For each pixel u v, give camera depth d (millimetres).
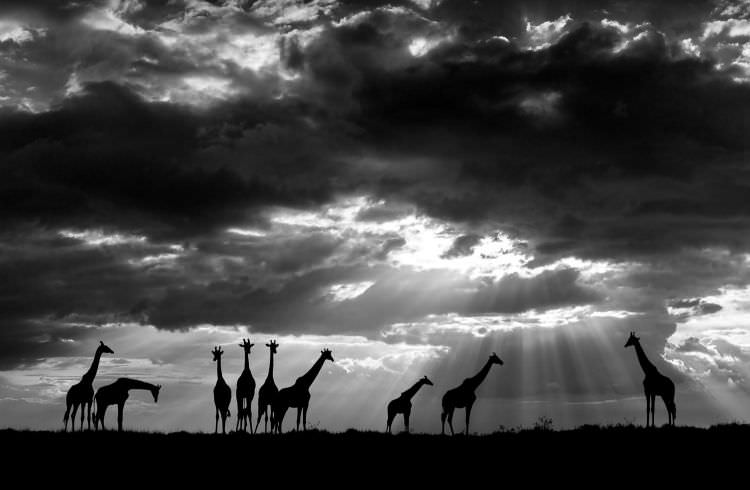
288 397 43562
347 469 33156
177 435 38938
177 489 31094
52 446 36031
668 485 31094
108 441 36906
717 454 33938
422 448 35750
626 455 34062
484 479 31938
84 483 31625
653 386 41469
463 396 42219
